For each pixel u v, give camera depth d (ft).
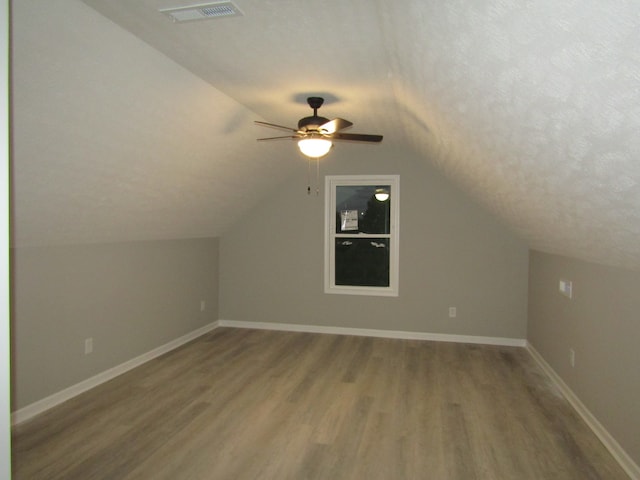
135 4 6.19
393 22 6.33
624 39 3.14
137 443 8.68
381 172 17.10
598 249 8.06
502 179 9.49
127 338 13.09
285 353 14.90
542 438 8.96
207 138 11.35
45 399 10.23
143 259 13.82
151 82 8.30
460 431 9.25
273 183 17.66
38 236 9.71
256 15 6.59
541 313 13.78
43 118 7.10
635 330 7.56
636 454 7.45
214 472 7.70
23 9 5.49
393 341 16.58
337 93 10.32
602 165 5.10
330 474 7.66
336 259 18.10
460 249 16.51
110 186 9.95
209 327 18.15
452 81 6.65
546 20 3.64
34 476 7.51
